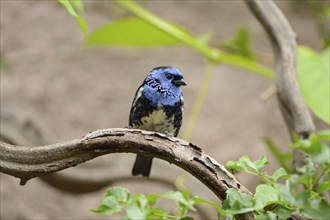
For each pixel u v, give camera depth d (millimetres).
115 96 16203
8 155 4930
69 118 15578
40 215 14094
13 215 13961
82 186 10695
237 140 15602
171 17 17484
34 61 16469
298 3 17031
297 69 7531
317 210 3939
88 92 16234
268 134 15711
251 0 8023
